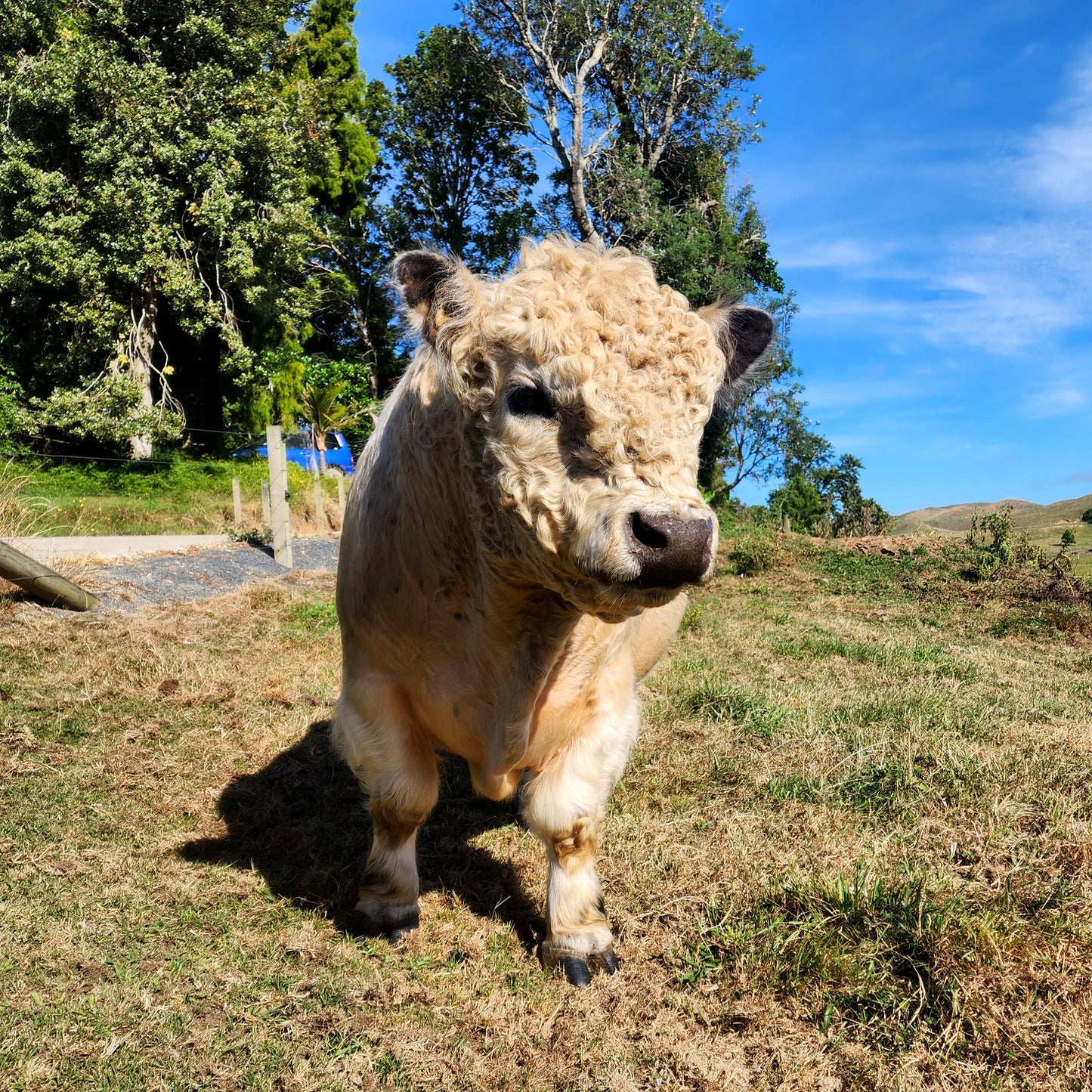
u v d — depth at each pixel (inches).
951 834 154.6
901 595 526.0
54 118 827.4
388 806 124.6
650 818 163.9
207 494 677.9
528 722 112.1
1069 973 111.3
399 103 1503.4
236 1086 94.7
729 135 1234.6
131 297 866.8
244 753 190.7
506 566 99.9
